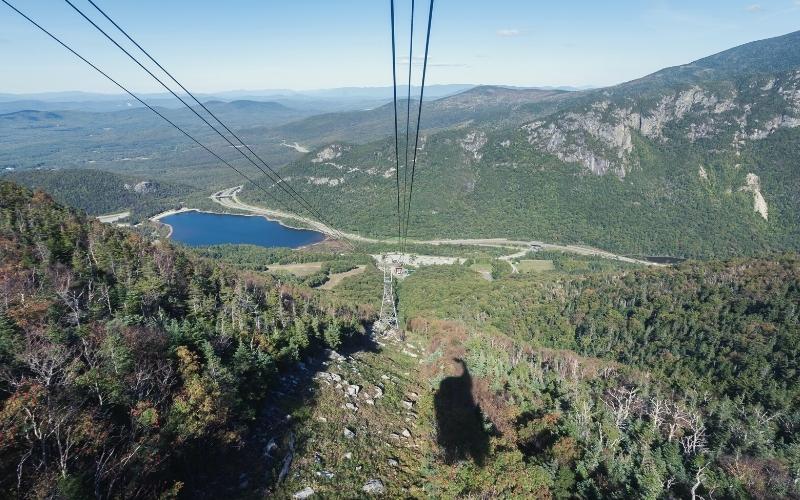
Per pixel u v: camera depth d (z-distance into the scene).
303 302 120.56
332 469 46.97
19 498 30.16
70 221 104.94
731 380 118.44
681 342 142.25
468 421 63.44
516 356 112.94
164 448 38.38
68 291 63.88
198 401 44.22
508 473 47.56
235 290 97.81
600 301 179.12
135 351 47.16
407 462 52.06
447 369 86.31
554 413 69.12
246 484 41.91
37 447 33.81
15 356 42.62
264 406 56.16
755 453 77.62
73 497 30.27
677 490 62.50
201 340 56.81
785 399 107.38
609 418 77.56
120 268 83.88
